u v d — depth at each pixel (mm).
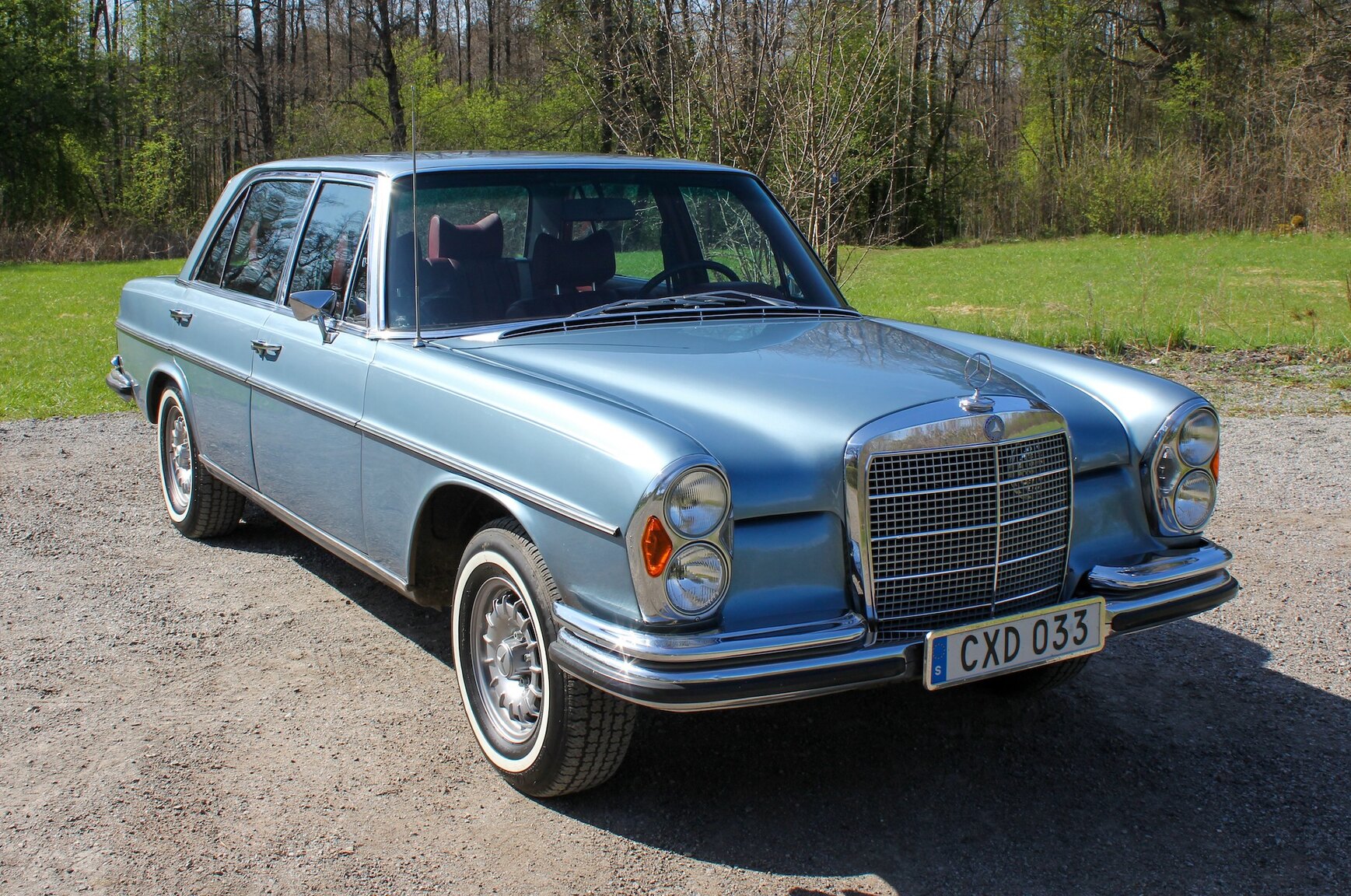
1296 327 13609
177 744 3455
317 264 4164
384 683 3906
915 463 2814
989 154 47906
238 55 52844
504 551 3059
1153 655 4199
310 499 4094
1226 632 4414
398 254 3715
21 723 3594
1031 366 3668
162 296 5414
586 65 13422
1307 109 35594
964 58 48188
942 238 45219
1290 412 8445
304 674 3979
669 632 2617
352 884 2750
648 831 3010
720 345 3484
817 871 2826
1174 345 11398
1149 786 3256
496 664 3268
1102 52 49500
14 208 40781
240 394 4551
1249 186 37344
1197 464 3320
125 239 37094
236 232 4977
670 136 11266
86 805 3104
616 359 3271
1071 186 43312
